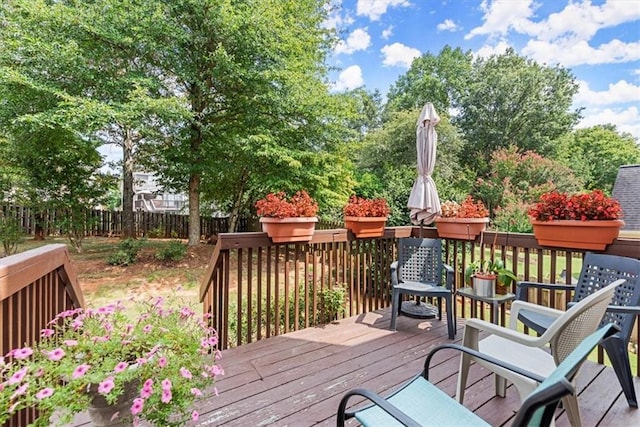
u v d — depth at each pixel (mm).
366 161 14227
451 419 1229
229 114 8438
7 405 986
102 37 6660
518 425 796
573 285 2277
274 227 2852
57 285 1908
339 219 9578
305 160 8195
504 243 2992
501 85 17844
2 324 1197
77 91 6719
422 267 3385
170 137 7793
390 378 2174
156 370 1178
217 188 10188
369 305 3637
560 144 17531
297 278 3104
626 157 17719
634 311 1692
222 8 6746
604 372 2203
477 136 18156
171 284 6465
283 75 7293
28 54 6324
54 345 1296
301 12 8758
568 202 2432
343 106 8102
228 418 1738
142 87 6770
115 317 1338
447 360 2434
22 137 7066
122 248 7762
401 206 7676
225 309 2742
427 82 19984
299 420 1729
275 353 2568
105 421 1197
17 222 7953
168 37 7062
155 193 11484
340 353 2564
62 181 8016
